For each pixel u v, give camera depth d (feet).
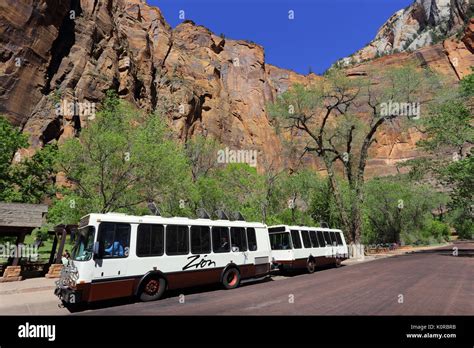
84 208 70.23
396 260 92.73
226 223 45.34
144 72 277.64
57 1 202.18
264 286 44.75
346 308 28.58
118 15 287.69
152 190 74.08
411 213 190.49
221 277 42.37
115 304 33.22
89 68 213.87
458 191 108.68
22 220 55.77
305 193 124.36
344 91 112.37
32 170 98.63
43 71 193.98
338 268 70.44
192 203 100.73
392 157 381.40
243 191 116.88
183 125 278.67
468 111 102.53
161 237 37.14
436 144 107.04
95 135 71.82
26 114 181.37
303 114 113.19
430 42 566.77
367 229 165.27
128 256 33.73
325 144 127.75
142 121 89.76
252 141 354.33
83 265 30.55
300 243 59.67
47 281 52.34
